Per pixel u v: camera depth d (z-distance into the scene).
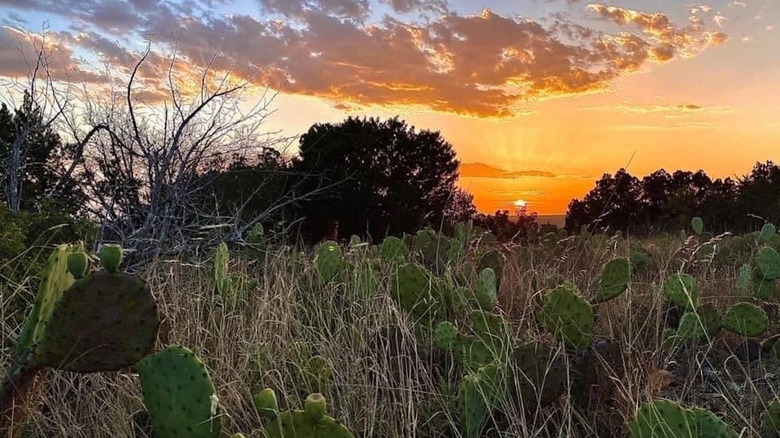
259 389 2.82
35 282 3.33
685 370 3.21
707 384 3.05
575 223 15.08
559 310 3.06
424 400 2.75
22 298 3.24
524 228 9.48
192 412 1.92
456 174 15.65
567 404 2.43
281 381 2.71
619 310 3.83
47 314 2.05
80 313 1.95
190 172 5.32
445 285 3.65
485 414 2.57
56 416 2.38
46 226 4.06
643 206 15.87
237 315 3.49
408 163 14.98
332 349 3.06
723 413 2.49
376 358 2.97
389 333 3.20
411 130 15.14
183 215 5.23
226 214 6.48
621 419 2.57
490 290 3.46
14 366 2.02
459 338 2.93
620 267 3.69
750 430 2.35
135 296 1.97
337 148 13.92
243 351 3.04
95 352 1.96
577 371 2.76
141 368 1.96
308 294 3.95
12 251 3.44
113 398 2.58
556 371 2.61
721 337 3.68
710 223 13.34
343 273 4.25
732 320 3.37
